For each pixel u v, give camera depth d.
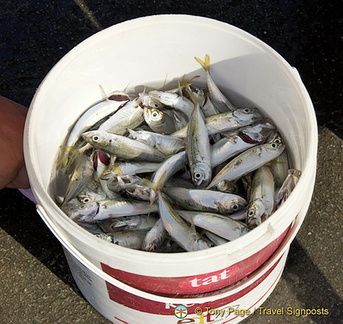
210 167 0.64
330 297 0.69
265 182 0.61
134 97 0.70
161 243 0.60
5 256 0.73
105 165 0.65
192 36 0.63
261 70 0.61
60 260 0.73
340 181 0.76
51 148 0.61
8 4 0.93
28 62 0.88
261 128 0.64
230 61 0.64
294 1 0.91
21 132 0.66
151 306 0.56
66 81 0.61
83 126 0.66
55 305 0.70
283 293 0.70
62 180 0.65
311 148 0.50
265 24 0.89
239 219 0.61
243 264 0.50
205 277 0.49
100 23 0.91
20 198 0.77
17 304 0.70
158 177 0.61
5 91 0.86
